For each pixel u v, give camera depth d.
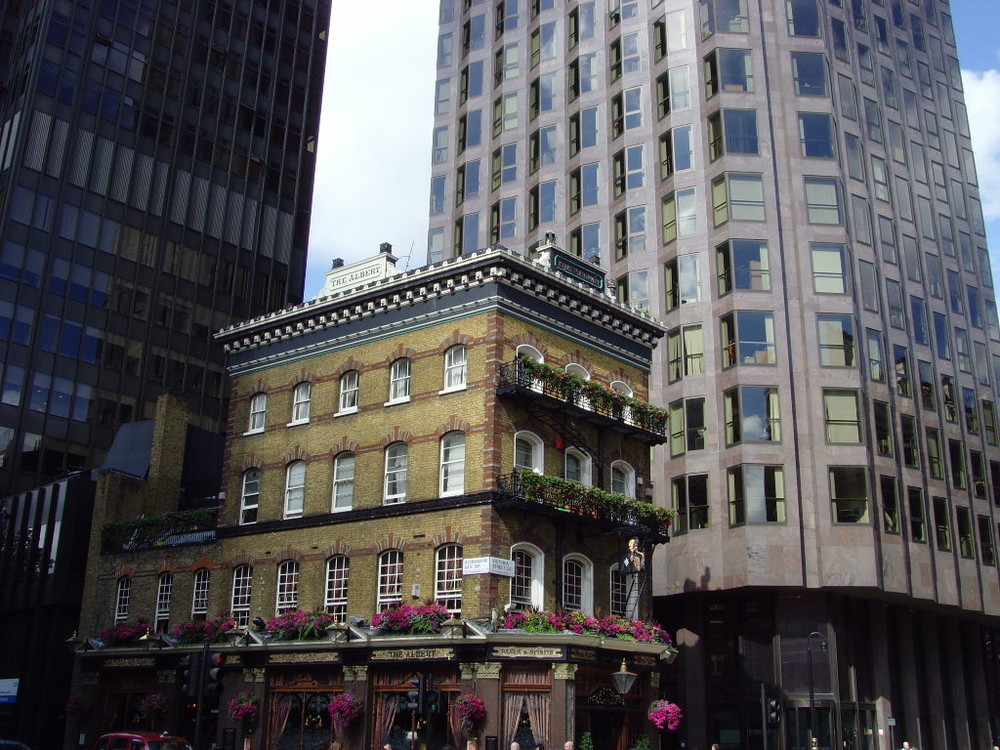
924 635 50.09
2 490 57.50
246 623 34.22
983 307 57.66
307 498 34.16
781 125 49.75
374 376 33.66
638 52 55.78
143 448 44.53
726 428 45.53
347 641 30.28
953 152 60.47
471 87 65.00
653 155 52.94
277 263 76.31
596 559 32.44
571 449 32.59
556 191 57.47
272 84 79.69
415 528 30.78
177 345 68.31
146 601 37.84
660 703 30.98
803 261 47.12
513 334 31.56
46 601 41.44
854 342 45.94
